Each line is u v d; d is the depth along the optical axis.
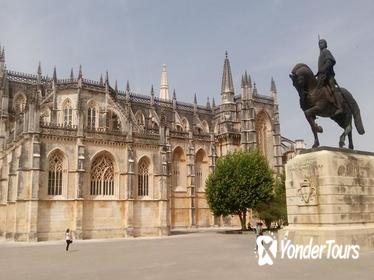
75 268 27.70
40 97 82.88
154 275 22.80
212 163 105.00
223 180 76.12
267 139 118.19
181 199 98.06
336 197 26.12
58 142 62.66
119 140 68.69
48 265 29.98
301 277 19.05
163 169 72.50
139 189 70.50
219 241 52.41
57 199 60.88
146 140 71.94
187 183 99.88
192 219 97.69
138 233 67.94
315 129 28.52
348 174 27.06
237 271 22.77
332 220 25.70
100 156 66.75
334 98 28.61
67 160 62.94
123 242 54.88
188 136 102.06
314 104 28.69
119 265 28.72
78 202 61.88
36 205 58.34
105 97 86.38
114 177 67.94
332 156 26.55
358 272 19.73
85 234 62.50
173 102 116.81
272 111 120.06
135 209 68.38
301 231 26.75
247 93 113.94
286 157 123.62
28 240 56.97
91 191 64.94
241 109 114.62
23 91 91.00
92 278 22.44
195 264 27.53
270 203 76.56
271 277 19.47
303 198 27.28
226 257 31.53
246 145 110.69
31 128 60.34
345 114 29.17
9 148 72.00
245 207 75.62
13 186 65.38
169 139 97.44
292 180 28.48
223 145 112.75
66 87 82.56
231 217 102.75
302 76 28.59
